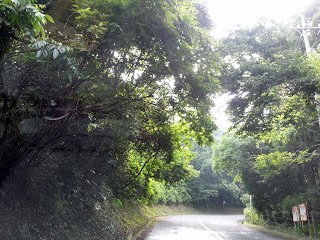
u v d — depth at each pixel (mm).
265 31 13461
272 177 23328
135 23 6484
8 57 5535
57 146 8891
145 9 6387
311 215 17641
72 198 11070
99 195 13016
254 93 12570
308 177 20344
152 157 17438
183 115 12180
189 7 7293
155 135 15172
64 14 6473
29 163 7660
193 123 12453
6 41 4887
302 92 12250
